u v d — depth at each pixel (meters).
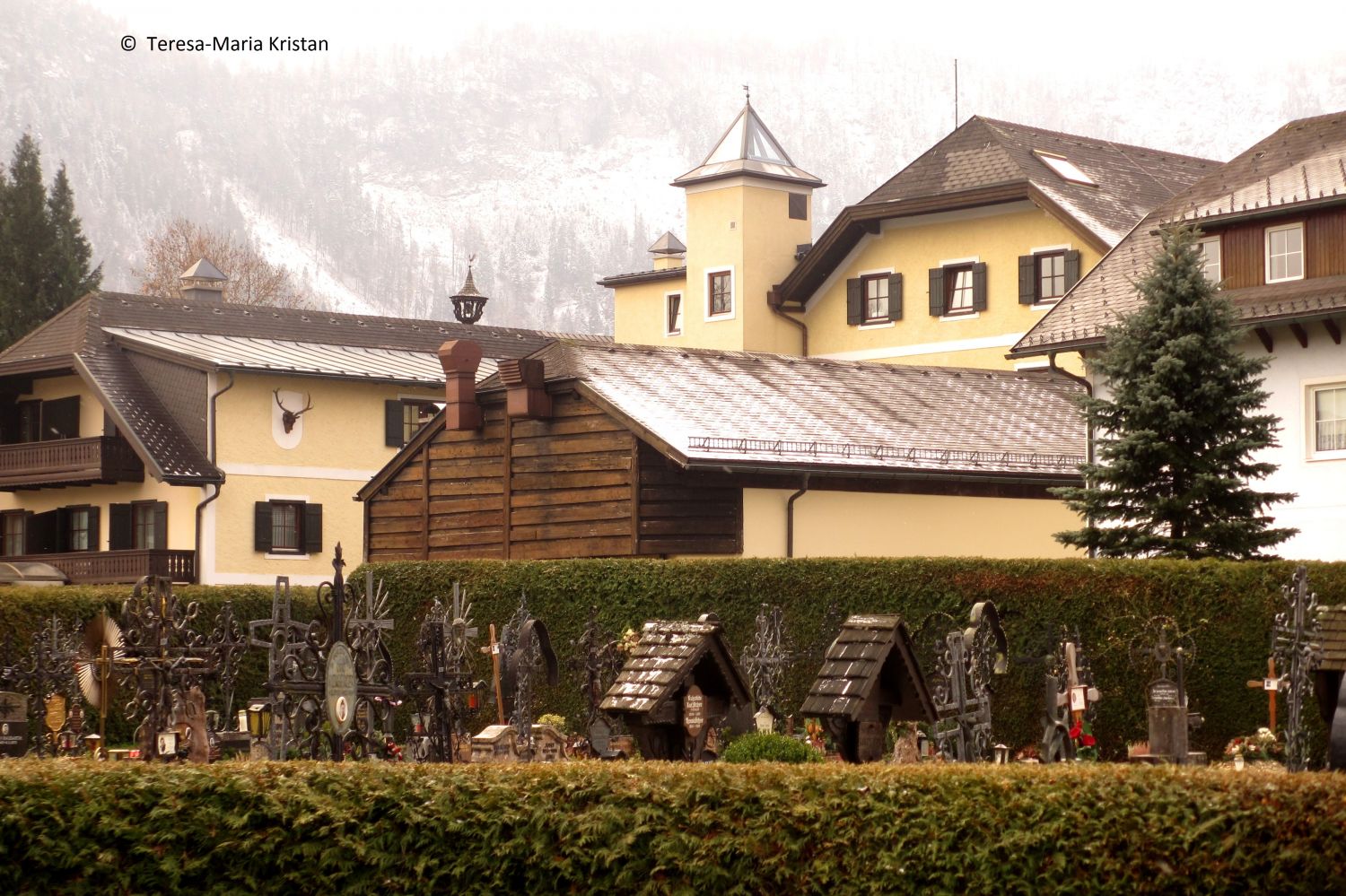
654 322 60.62
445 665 22.22
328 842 12.20
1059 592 26.44
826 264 52.94
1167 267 30.56
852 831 11.82
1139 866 11.48
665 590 29.50
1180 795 11.59
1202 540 29.56
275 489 50.66
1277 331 36.12
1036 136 52.44
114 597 32.72
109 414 49.81
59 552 52.94
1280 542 30.06
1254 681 24.61
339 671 19.73
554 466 34.69
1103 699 26.05
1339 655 21.47
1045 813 11.62
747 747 18.47
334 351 54.69
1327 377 35.34
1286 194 37.03
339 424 52.12
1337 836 11.45
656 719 15.99
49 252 74.56
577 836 12.14
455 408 35.97
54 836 11.93
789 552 33.84
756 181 54.38
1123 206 49.50
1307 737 22.27
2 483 52.06
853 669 16.30
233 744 24.12
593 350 36.16
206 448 49.66
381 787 12.31
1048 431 39.66
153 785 12.15
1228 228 37.75
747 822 12.00
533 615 30.72
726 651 16.55
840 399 38.12
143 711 23.55
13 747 24.56
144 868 12.03
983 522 36.47
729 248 54.34
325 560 51.53
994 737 26.58
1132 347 30.50
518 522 35.22
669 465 33.22
